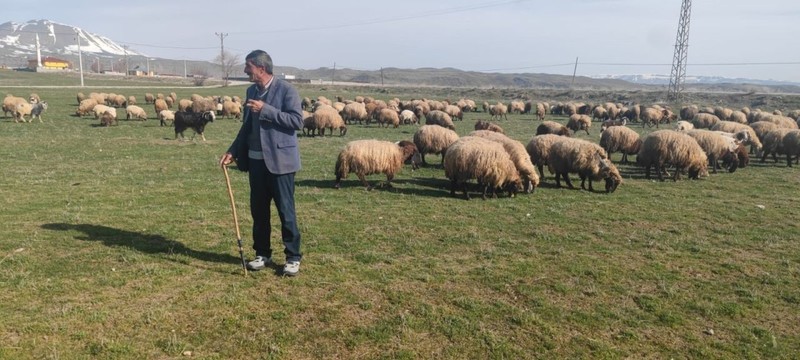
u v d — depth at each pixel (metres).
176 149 22.67
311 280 7.07
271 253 7.63
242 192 13.55
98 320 5.61
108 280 6.71
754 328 6.05
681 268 8.18
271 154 6.73
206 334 5.45
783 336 5.90
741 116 38.47
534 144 16.70
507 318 6.12
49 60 170.38
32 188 13.12
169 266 7.34
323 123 30.62
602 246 9.30
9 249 7.93
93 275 6.91
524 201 13.31
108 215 10.42
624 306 6.57
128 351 5.04
